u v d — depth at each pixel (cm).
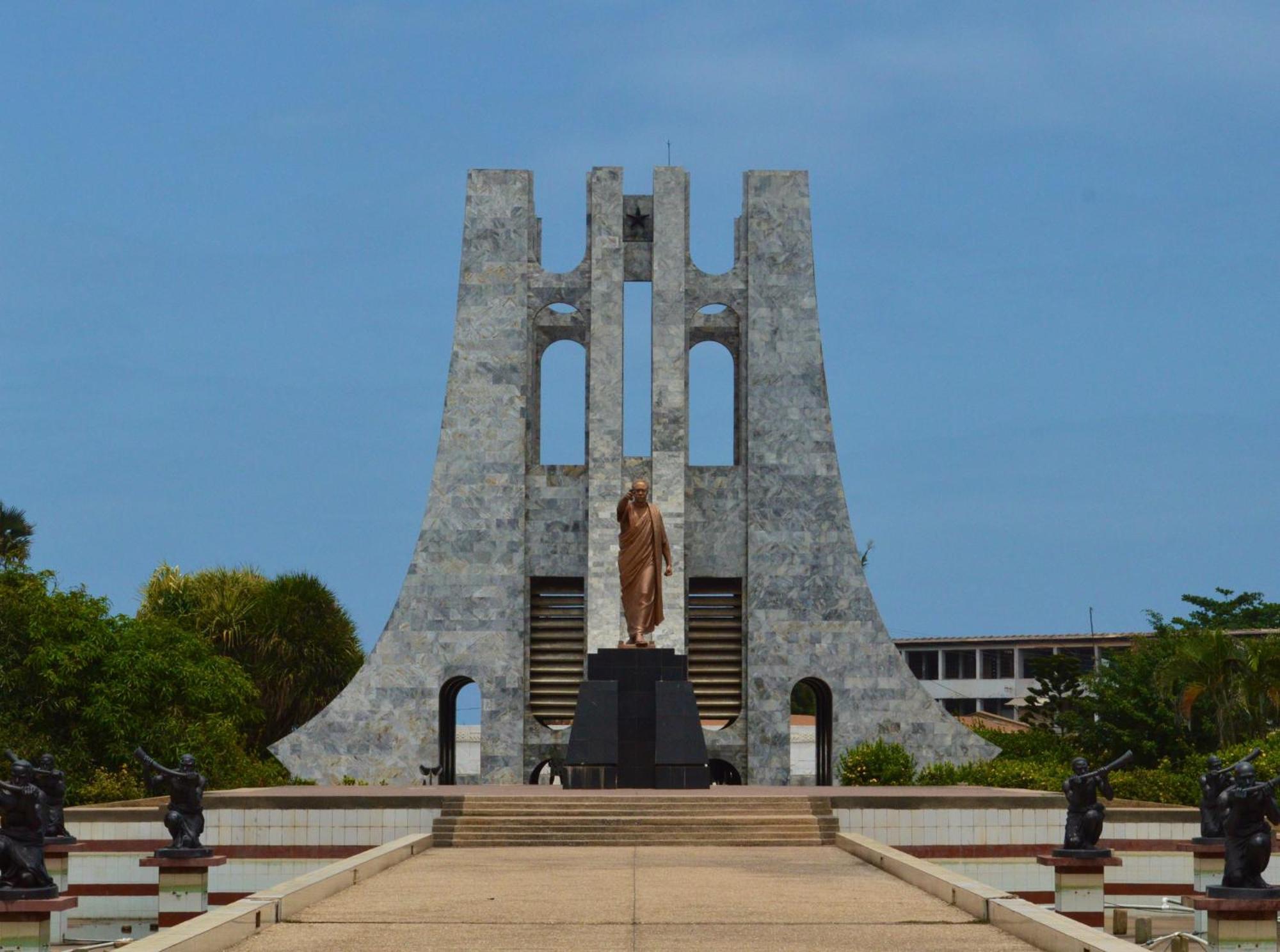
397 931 2300
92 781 5234
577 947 2150
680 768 4650
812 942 2192
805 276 6281
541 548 6200
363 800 4081
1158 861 4128
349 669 8331
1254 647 6100
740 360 6334
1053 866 3381
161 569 8644
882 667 6128
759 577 6156
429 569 6144
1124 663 7638
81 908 4075
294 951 2117
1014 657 11019
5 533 7644
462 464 6188
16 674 5331
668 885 2872
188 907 3338
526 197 6316
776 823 3912
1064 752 6931
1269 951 2644
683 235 6294
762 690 6112
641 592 4909
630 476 6212
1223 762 5388
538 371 6406
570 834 3866
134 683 5409
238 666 6038
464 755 8125
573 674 6191
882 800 4088
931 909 2530
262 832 4094
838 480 6206
